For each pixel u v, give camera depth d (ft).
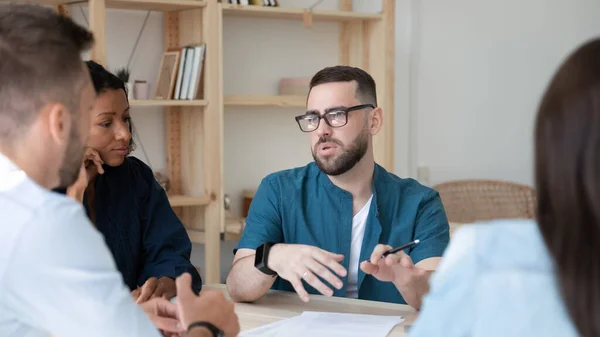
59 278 3.51
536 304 2.85
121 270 7.28
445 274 3.08
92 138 6.79
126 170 7.42
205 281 11.65
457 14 14.78
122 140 6.93
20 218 3.54
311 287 7.40
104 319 3.59
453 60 14.79
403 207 7.57
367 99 7.40
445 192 14.44
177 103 10.88
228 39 12.50
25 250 3.50
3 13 3.77
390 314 6.47
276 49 12.97
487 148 15.31
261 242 7.43
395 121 14.20
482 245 3.02
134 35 11.73
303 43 13.21
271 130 13.10
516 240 2.99
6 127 3.73
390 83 12.83
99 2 10.23
